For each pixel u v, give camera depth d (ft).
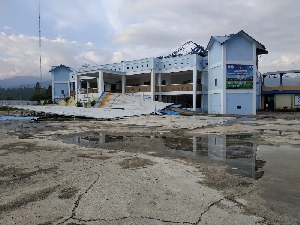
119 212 11.27
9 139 33.24
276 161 20.70
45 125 53.01
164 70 113.70
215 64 98.02
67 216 10.93
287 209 11.59
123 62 122.72
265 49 97.86
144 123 54.60
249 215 10.98
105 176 16.43
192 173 17.15
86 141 31.45
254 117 75.25
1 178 16.25
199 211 11.35
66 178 16.07
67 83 159.84
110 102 100.12
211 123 54.24
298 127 45.85
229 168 18.56
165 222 10.35
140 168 18.38
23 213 11.24
